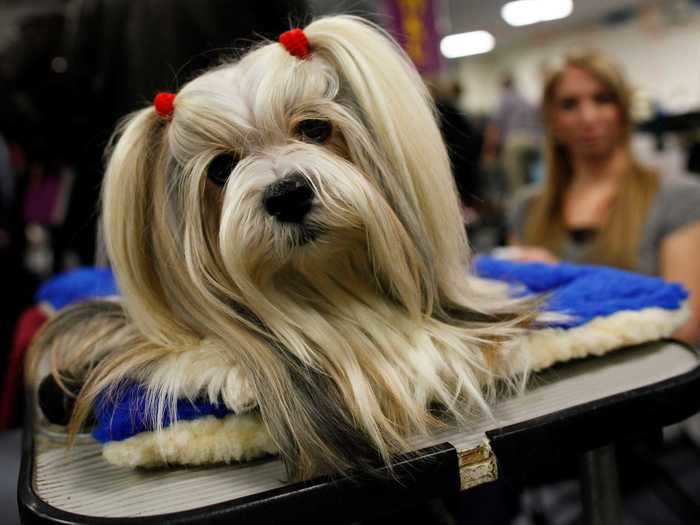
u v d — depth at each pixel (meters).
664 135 2.41
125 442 0.53
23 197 1.95
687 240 1.35
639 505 1.21
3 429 1.22
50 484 0.52
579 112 1.47
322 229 0.55
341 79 0.59
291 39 0.59
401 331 0.61
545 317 0.65
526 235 1.64
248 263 0.55
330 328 0.59
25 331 1.19
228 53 0.79
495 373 0.60
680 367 0.63
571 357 0.65
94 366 0.60
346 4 0.81
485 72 7.92
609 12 6.60
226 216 0.54
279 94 0.57
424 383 0.57
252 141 0.57
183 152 0.58
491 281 0.78
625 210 1.44
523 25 6.64
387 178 0.58
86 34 1.26
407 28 1.70
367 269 0.63
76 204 1.51
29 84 1.58
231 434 0.53
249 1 0.97
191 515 0.45
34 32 1.56
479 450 0.52
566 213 1.57
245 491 0.49
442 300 0.64
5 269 1.80
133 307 0.60
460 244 0.64
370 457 0.51
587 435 0.55
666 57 6.36
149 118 0.60
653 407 0.58
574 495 1.34
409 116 0.58
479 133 2.86
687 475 1.22
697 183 1.41
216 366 0.54
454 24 6.17
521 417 0.56
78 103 1.37
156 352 0.57
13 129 1.72
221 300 0.58
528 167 4.07
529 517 1.30
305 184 0.54
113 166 0.59
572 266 0.87
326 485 0.48
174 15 1.08
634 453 1.24
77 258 1.97
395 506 0.50
